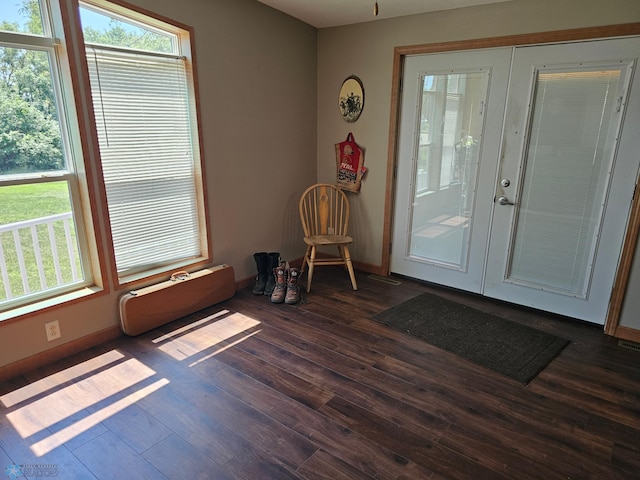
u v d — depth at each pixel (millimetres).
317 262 3424
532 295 3070
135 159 2615
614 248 2672
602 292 2764
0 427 1808
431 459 1662
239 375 2221
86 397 2018
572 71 2625
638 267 2545
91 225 2398
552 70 2689
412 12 3113
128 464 1620
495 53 2885
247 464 1625
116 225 2592
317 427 1834
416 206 3535
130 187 2623
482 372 2281
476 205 3191
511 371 2289
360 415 1917
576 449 1727
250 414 1914
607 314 2752
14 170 2139
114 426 1825
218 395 2051
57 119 2254
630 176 2539
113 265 2527
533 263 3029
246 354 2432
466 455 1687
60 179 2295
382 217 3715
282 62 3463
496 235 3143
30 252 2283
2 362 2113
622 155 2545
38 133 2191
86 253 2479
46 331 2260
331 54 3727
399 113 3438
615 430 1843
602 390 2133
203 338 2609
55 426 1819
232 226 3297
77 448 1697
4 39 1986
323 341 2596
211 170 3033
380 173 3641
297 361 2365
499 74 2895
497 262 3184
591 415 1940
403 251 3703
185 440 1749
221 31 2902
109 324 2561
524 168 2922
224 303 3154
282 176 3701
